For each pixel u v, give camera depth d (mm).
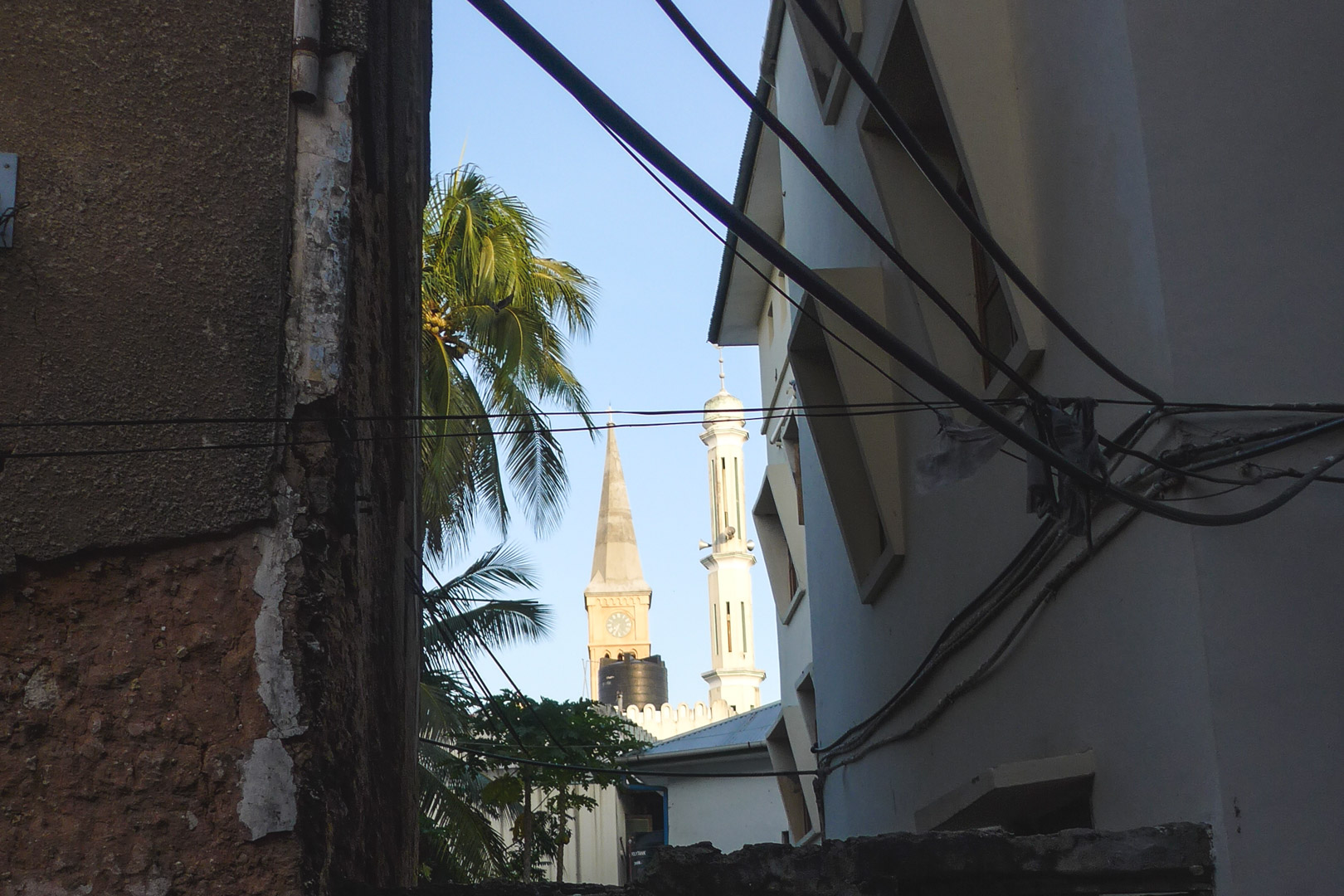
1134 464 5699
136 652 3002
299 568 3164
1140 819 5602
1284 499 4949
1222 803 4871
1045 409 4980
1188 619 5219
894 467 10242
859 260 11211
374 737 4438
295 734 3029
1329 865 4730
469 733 18109
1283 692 4980
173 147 3400
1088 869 4637
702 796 28141
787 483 18438
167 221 3336
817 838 17438
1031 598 7137
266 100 3525
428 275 19109
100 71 3402
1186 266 5586
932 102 9031
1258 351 5434
